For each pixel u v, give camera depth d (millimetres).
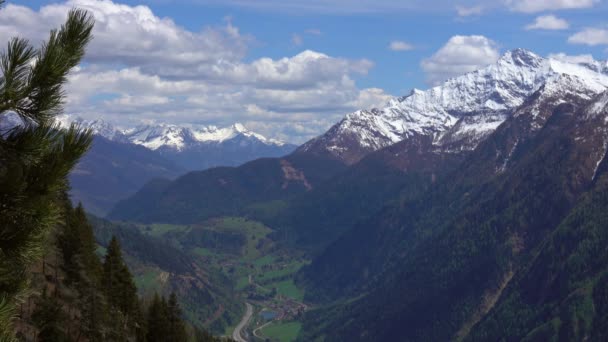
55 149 20797
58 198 21734
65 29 21078
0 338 18734
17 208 20328
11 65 19844
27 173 20547
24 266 20797
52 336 66625
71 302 83812
